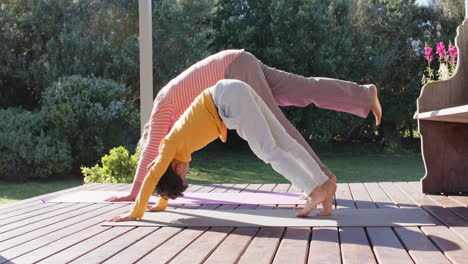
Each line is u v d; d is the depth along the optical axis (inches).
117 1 408.5
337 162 451.5
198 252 77.4
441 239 80.3
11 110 373.1
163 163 99.2
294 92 120.9
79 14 402.9
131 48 409.7
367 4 494.9
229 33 472.1
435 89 131.3
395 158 478.0
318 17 456.4
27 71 398.9
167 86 119.0
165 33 424.2
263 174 391.2
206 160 470.9
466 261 65.7
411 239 81.4
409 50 505.0
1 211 126.7
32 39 407.8
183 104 116.0
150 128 117.4
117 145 358.0
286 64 461.7
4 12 396.8
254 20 475.5
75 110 343.9
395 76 504.7
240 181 354.9
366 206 121.0
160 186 101.9
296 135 112.6
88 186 180.4
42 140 342.3
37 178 366.0
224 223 100.0
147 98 195.0
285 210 115.5
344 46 470.9
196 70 116.2
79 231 97.0
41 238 91.4
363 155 505.7
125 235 91.7
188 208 124.8
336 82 118.3
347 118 490.3
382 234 86.2
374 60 483.2
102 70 405.4
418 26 506.3
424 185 135.9
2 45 393.7
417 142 530.0
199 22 456.8
